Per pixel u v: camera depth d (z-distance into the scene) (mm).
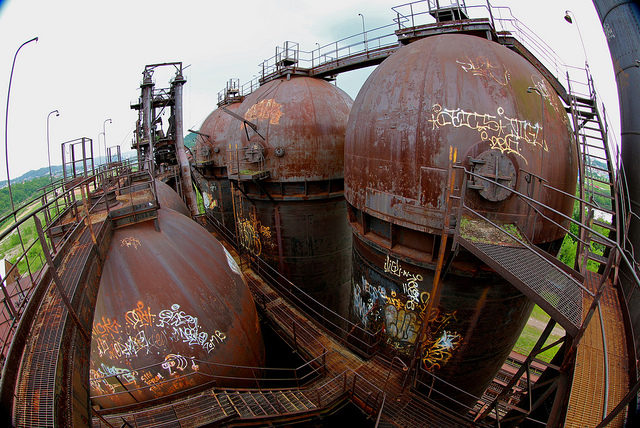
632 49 10078
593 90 11414
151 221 11398
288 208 19297
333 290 21938
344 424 11664
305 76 21250
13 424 4035
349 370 12344
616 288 7898
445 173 9117
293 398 10961
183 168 32562
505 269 6949
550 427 6785
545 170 9078
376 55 17359
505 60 9836
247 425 9352
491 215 8984
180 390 9883
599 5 11250
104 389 9641
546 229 9383
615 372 5957
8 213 5766
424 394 11719
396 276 11336
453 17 12367
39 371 4730
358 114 11836
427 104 9531
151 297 9898
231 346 10953
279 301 18047
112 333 9531
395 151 10062
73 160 12344
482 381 12133
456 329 10609
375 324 12797
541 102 9406
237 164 19281
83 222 10266
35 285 6590
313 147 18281
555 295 6621
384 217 10758
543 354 28750
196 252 11617
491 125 8891
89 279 7914
